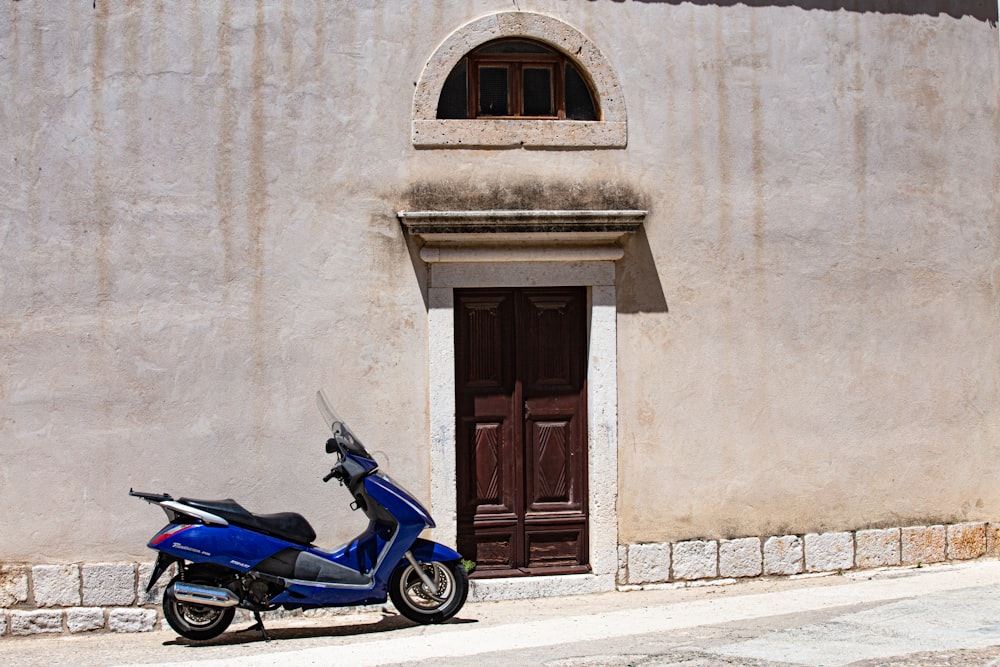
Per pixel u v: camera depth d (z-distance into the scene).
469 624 6.72
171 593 6.18
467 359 7.60
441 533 7.38
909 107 8.06
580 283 7.55
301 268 7.27
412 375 7.38
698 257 7.70
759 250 7.79
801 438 7.85
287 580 6.27
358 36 7.34
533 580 7.51
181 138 7.17
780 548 7.80
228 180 7.21
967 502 8.14
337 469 6.43
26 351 7.04
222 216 7.20
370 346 7.33
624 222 7.41
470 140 7.45
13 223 7.03
